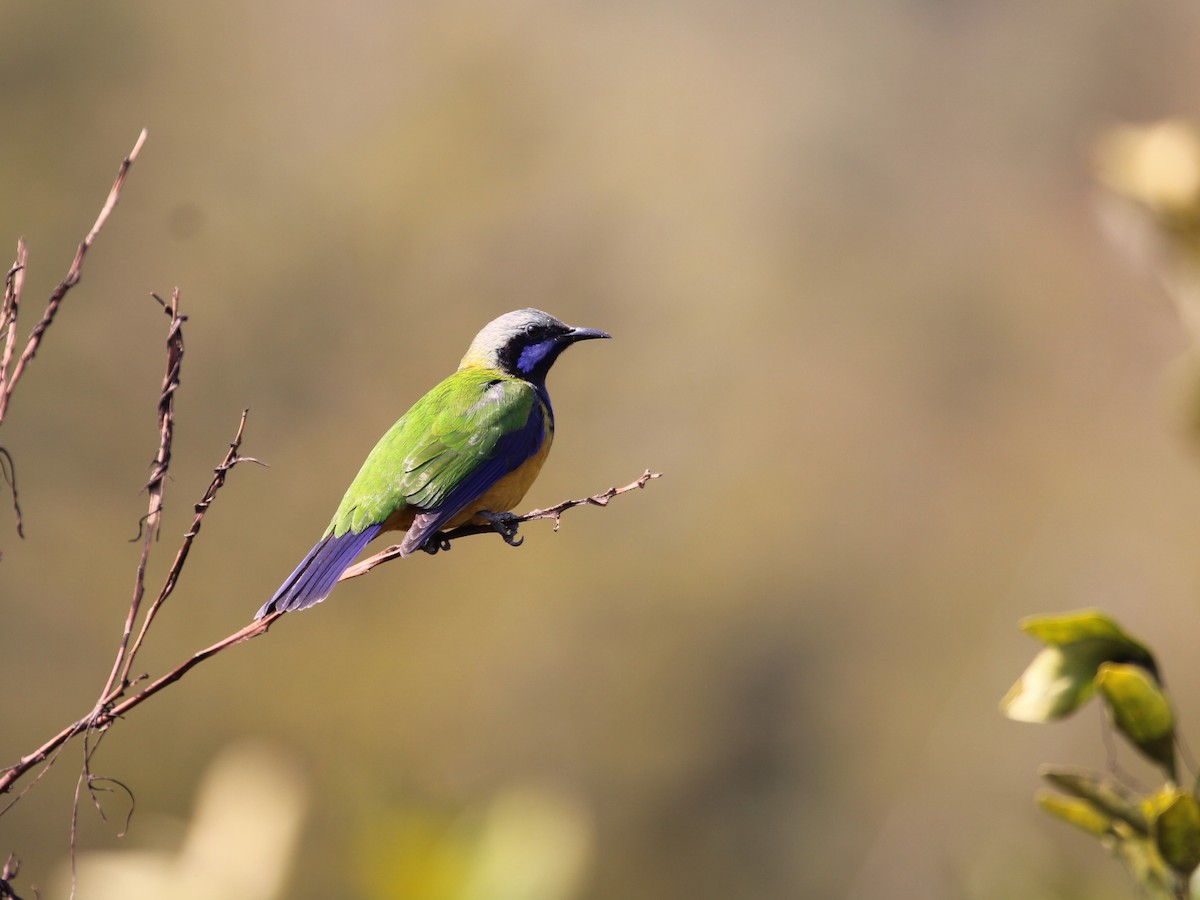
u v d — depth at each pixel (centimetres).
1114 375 2456
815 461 2291
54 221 1919
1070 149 2816
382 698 1705
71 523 1781
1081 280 2589
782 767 1936
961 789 1850
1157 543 2059
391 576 1770
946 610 2150
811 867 1834
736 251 2395
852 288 2541
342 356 1970
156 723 1656
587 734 1814
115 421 1855
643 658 1903
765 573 2061
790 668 2027
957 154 2791
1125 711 340
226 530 1809
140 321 1916
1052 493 2289
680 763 1856
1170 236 418
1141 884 359
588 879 440
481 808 451
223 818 385
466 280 2091
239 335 1934
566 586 1870
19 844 1566
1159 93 2842
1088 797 356
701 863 1820
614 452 2108
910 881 1795
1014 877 503
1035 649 2028
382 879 436
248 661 1706
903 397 2447
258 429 1892
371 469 614
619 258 2219
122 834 362
